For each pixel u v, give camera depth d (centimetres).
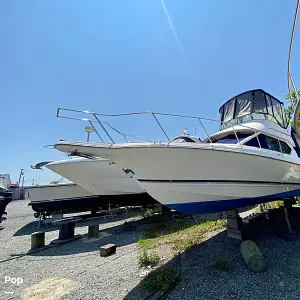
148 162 384
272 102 589
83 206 988
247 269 352
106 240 600
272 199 499
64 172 828
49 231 777
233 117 586
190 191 409
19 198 3072
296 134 633
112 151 371
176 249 470
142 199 917
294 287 290
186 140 718
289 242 453
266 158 431
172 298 289
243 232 489
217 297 283
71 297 310
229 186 421
